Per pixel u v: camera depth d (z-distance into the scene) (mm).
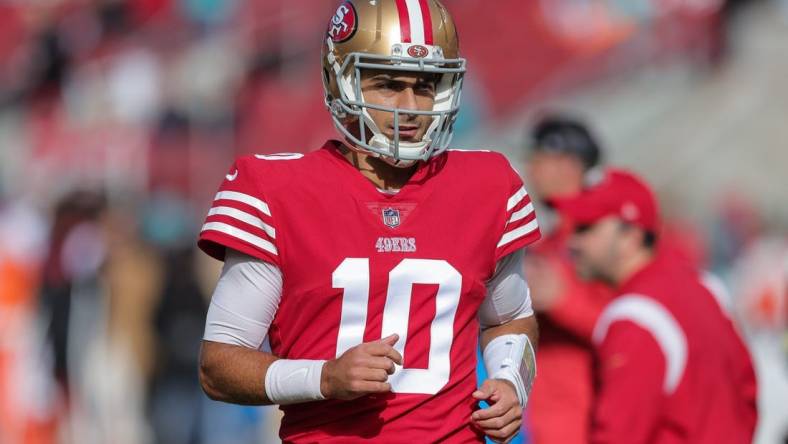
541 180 17078
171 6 53750
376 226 9555
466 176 9977
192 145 49156
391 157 9742
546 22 48125
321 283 9422
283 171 9633
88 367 30047
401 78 9688
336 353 9461
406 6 9734
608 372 13094
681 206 41719
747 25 47812
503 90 46562
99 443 30141
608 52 46719
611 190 14625
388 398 9477
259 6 52156
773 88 45625
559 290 16219
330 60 9930
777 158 43031
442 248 9641
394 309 9508
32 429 30406
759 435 17516
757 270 34594
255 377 9406
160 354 28750
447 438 9633
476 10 49719
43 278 29938
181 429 28781
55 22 56531
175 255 28906
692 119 44812
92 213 30016
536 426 16562
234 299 9656
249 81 50781
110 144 50656
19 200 50219
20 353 32188
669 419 13047
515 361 9961
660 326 13039
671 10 46844
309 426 9711
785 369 17953
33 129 54656
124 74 52625
